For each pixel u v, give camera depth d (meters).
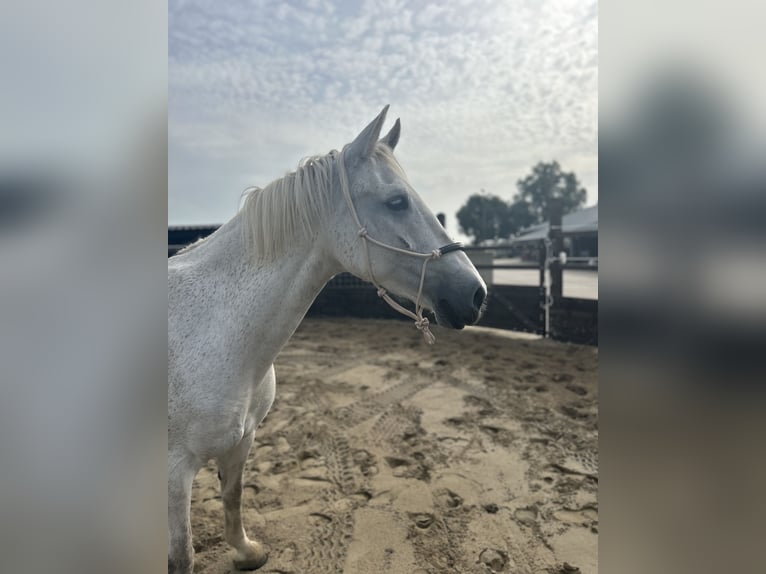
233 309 1.25
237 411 1.22
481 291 1.27
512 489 2.31
